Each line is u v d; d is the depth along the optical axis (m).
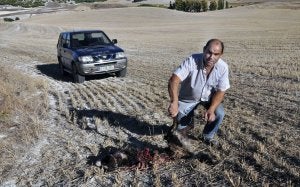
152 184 5.31
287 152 5.84
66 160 6.37
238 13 91.81
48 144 7.13
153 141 6.85
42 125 8.05
